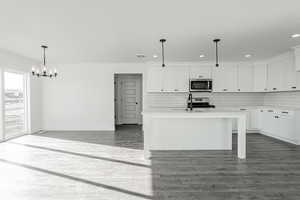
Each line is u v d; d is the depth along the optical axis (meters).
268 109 5.38
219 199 2.18
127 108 8.13
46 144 4.59
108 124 6.52
